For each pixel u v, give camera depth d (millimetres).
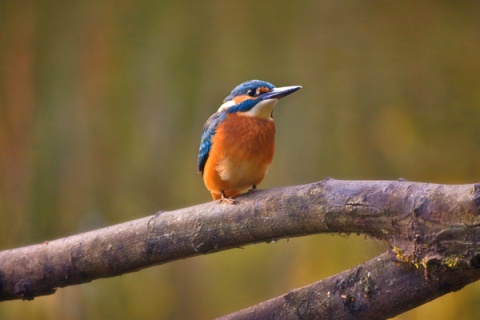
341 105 12125
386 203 5066
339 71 12281
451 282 4992
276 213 5684
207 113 12508
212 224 6016
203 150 7570
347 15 12586
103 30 13047
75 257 6617
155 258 6340
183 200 12297
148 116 12633
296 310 5695
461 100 11969
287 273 11430
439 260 4832
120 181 12438
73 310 11391
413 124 11961
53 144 12625
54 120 12719
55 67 12961
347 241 11234
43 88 12891
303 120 12141
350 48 12406
